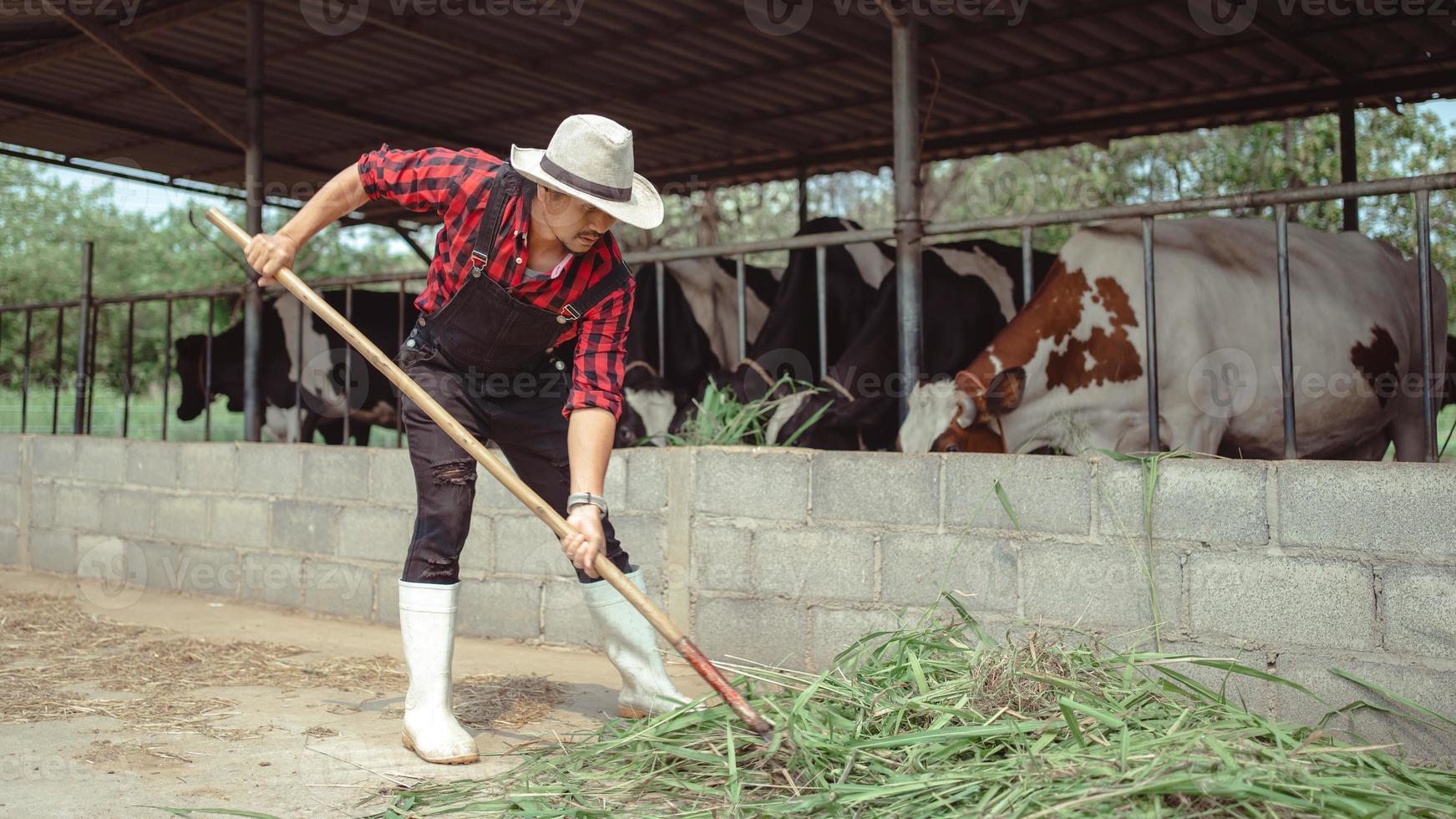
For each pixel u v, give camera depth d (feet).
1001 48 23.53
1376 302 18.99
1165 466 10.24
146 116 28.99
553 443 9.55
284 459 16.63
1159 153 45.80
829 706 8.75
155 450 18.34
